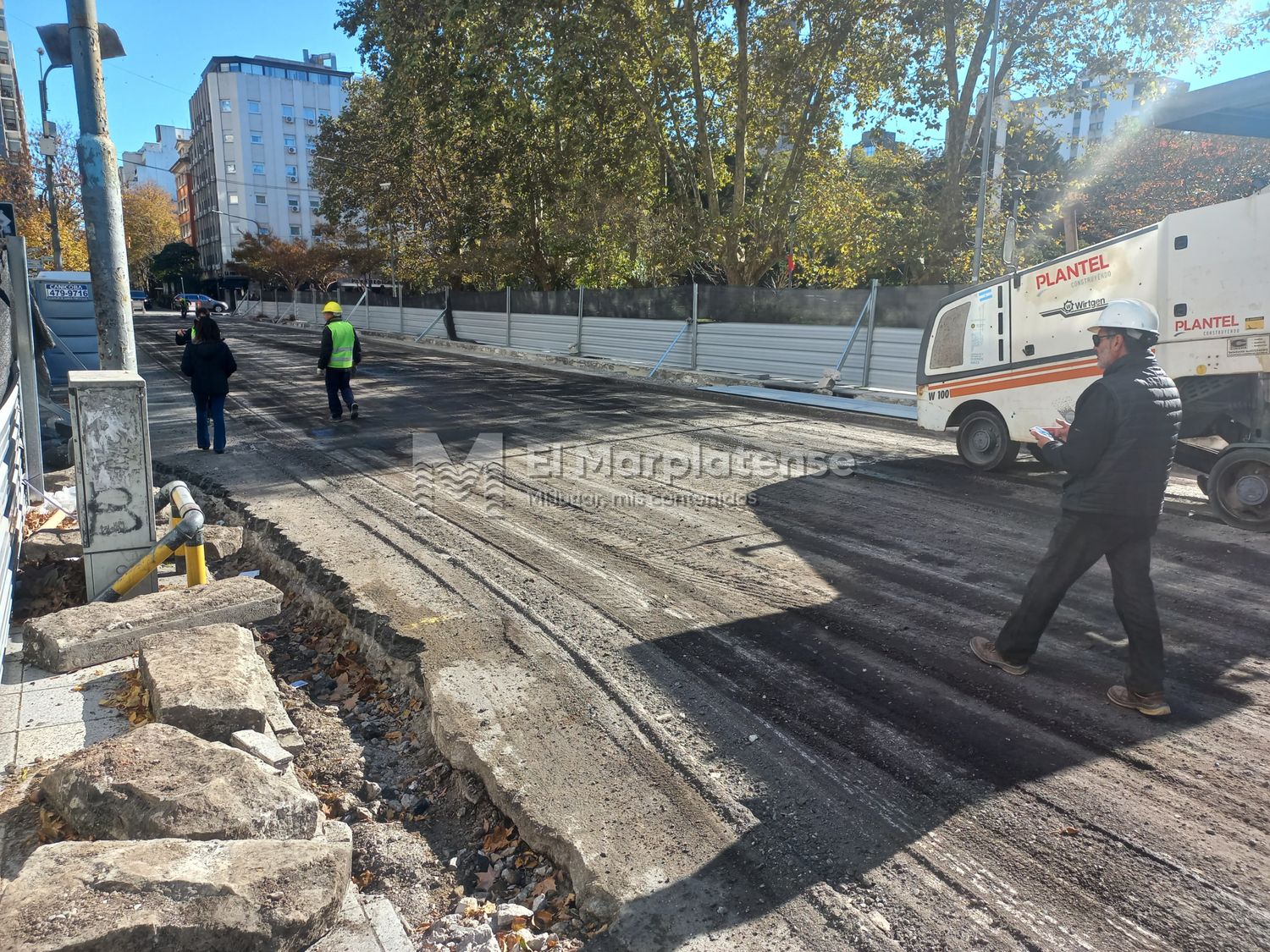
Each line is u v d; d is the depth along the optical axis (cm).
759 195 2197
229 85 7869
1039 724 395
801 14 1883
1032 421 851
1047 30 1770
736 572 606
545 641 492
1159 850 308
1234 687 426
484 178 2647
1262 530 669
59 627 436
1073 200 2056
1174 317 711
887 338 1627
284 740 393
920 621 516
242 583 506
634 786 353
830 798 343
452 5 1923
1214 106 912
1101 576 581
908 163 2033
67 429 948
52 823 300
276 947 242
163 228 8819
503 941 282
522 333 2762
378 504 790
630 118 2198
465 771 380
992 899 285
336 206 3547
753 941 270
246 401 1479
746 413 1403
